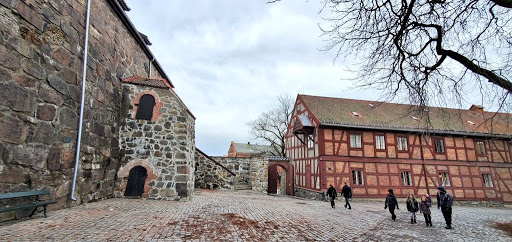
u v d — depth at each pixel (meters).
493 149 22.58
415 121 22.09
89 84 8.00
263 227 6.78
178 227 5.87
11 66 5.24
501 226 10.51
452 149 21.78
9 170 5.18
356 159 19.84
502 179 22.11
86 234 4.77
